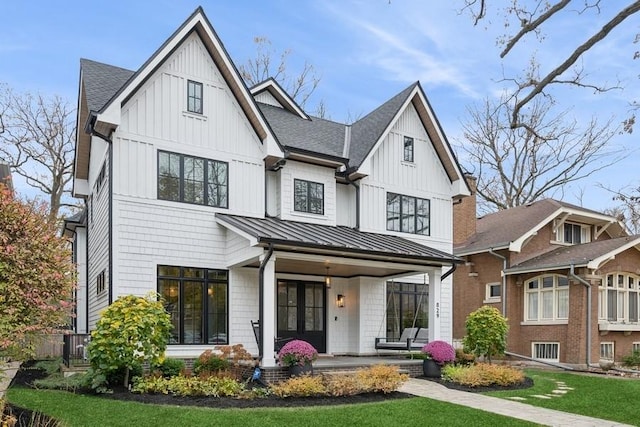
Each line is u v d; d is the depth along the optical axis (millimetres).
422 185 18953
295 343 12344
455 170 19281
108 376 10625
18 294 7832
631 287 20328
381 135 17328
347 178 17188
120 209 13086
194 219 14164
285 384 10492
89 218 18594
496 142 31719
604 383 13938
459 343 21766
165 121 13945
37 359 14398
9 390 9930
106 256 13617
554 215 21359
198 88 14633
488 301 21656
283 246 12719
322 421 8539
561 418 9555
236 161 15047
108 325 10336
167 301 13562
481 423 8922
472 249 21734
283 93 18938
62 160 30047
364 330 17328
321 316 17328
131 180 13305
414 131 19016
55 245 8797
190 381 10148
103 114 12586
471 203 23953
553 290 19562
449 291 19172
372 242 15219
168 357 12461
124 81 14875
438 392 11836
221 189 14719
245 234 12969
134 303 10695
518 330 20562
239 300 14617
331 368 13242
